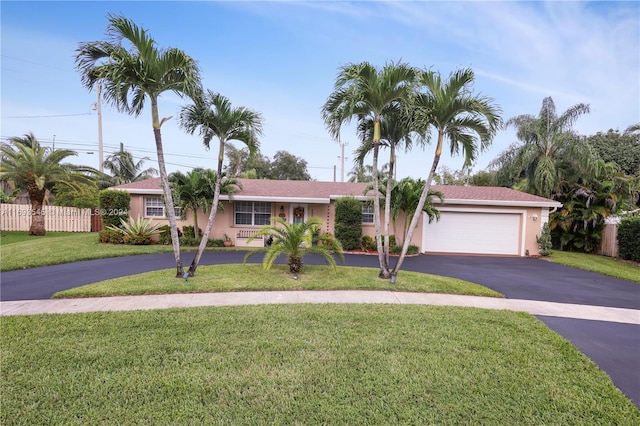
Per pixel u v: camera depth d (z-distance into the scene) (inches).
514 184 781.9
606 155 949.8
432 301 263.6
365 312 227.0
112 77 256.4
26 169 631.8
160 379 135.4
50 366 144.2
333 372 144.9
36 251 426.6
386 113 332.8
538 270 430.6
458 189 665.0
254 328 193.0
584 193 608.7
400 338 183.9
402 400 125.7
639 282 367.6
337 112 311.6
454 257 539.8
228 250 528.7
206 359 154.1
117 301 243.6
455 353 167.3
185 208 559.8
